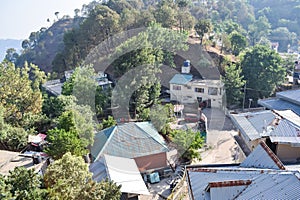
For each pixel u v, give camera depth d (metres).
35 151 22.50
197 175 12.91
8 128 23.12
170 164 18.88
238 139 18.67
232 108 36.59
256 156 13.72
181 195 17.09
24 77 29.27
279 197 9.77
